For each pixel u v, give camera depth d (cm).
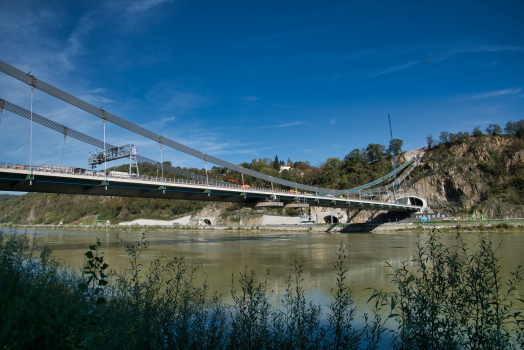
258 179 14325
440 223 7906
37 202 18388
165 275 1769
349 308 1295
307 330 724
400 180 13262
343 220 10350
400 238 5909
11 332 576
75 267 2173
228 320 902
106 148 5450
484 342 550
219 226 10381
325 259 3003
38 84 4394
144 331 589
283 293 1573
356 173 14262
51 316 625
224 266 2578
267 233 8512
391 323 1095
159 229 10856
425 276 628
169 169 6200
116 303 708
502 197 9975
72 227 12569
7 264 955
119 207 14912
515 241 4406
